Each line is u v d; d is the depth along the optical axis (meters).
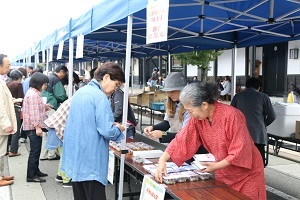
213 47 7.71
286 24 5.51
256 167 2.46
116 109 4.46
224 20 5.10
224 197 2.17
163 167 2.51
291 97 7.05
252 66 18.94
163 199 2.26
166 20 2.43
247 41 6.56
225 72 20.48
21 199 4.55
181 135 2.59
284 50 17.70
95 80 2.82
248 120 4.75
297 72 16.91
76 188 2.84
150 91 11.18
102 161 2.73
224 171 2.49
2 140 5.06
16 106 6.86
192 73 21.42
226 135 2.34
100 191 2.73
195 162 2.56
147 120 11.54
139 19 4.72
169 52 9.52
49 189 4.96
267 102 4.80
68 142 2.72
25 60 14.49
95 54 12.68
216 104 2.38
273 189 5.08
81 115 2.67
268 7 4.70
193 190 2.30
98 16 3.91
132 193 4.14
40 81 5.04
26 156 7.00
